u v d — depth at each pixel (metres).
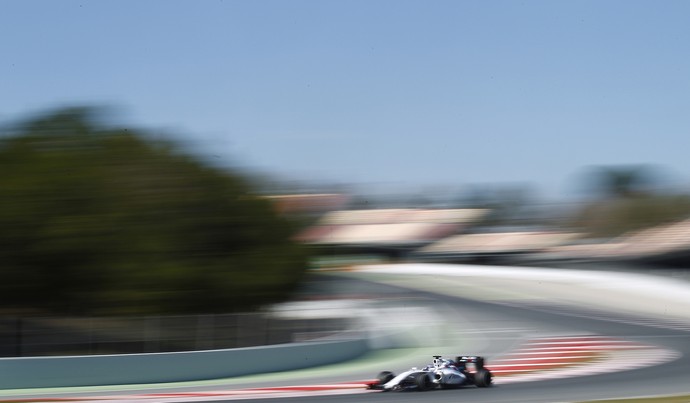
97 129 36.50
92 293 33.66
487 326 50.56
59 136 35.81
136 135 36.78
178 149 36.69
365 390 26.06
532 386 26.22
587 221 105.06
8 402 24.25
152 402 23.70
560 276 83.44
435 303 63.16
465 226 129.12
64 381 28.58
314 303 45.22
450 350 40.56
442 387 25.36
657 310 59.41
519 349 40.75
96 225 33.78
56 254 33.25
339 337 38.38
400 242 124.00
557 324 51.53
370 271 102.00
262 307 36.97
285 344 34.50
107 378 29.16
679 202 94.81
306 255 38.34
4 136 35.66
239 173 37.44
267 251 36.50
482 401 22.55
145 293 33.75
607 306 62.28
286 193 39.19
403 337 43.16
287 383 29.22
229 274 35.16
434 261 119.56
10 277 33.06
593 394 24.23
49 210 33.75
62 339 31.06
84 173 34.66
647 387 26.23
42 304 33.69
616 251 89.56
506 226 127.81
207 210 35.56
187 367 30.39
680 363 34.00
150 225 34.62
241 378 31.11
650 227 94.56
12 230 33.12
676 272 75.62
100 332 31.52
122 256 33.97
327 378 30.75
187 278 34.28
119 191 34.84
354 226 129.62
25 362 28.23
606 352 38.84
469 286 79.69
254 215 36.44
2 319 30.66
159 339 32.12
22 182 33.94
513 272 90.19
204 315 33.09
